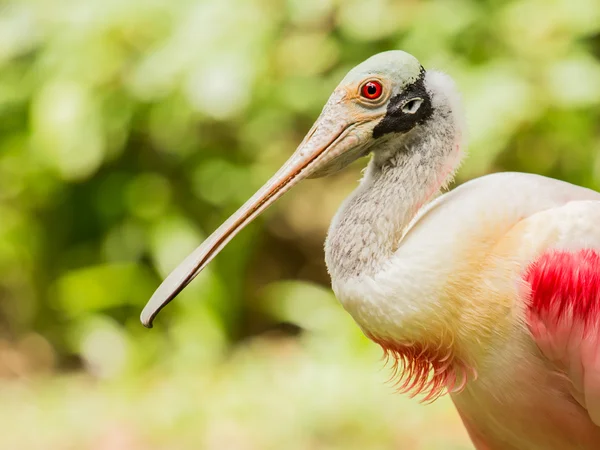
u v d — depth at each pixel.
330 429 10.80
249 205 6.32
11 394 12.40
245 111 12.62
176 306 13.11
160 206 13.27
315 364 12.12
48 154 12.60
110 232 13.30
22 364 13.34
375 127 6.16
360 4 12.13
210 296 12.95
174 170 13.53
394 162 6.21
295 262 14.82
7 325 14.23
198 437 10.79
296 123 13.70
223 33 11.74
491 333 5.98
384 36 12.44
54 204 13.51
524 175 6.27
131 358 12.68
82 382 12.73
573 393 6.11
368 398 11.17
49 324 13.84
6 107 13.16
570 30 11.70
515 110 11.48
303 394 11.38
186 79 11.71
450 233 5.96
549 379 6.08
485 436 6.68
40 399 12.15
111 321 13.22
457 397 6.57
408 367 6.21
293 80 12.73
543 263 5.91
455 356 6.13
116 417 11.37
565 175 12.57
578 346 5.94
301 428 10.80
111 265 13.27
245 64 11.66
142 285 13.13
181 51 11.77
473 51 12.00
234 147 13.45
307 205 15.45
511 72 11.62
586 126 11.89
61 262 13.65
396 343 6.06
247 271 13.90
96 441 10.80
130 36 12.23
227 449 10.50
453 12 11.98
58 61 12.38
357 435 10.70
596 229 6.01
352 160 6.30
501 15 11.94
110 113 12.60
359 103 6.17
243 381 12.11
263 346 13.35
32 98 12.73
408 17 12.23
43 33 12.45
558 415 6.18
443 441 10.24
